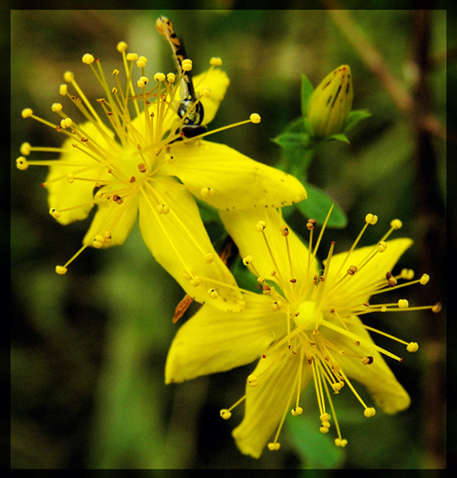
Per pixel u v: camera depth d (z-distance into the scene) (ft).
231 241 0.38
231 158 0.37
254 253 0.37
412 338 0.46
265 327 0.38
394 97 0.43
